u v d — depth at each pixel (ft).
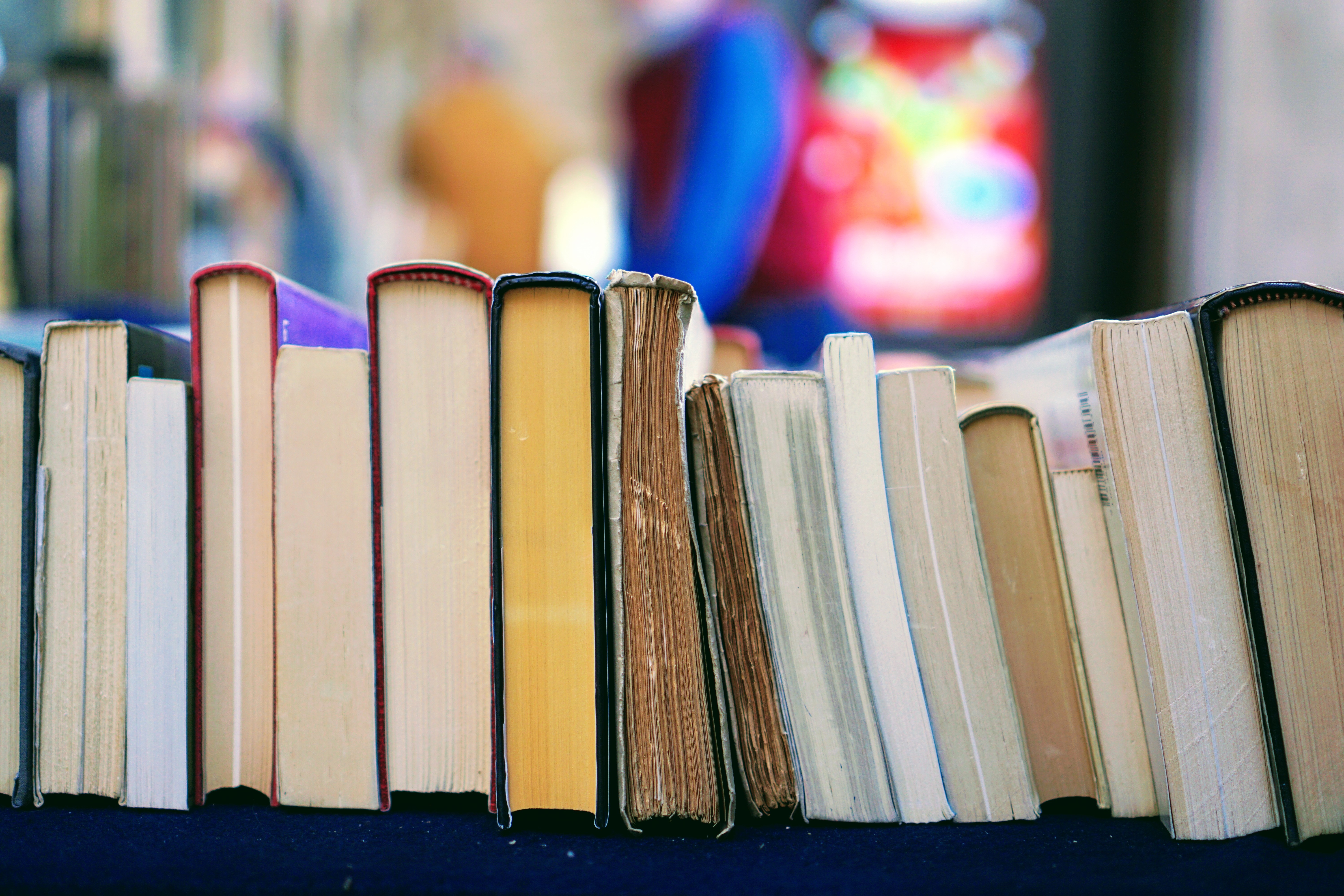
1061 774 2.22
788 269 8.36
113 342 2.23
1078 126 8.02
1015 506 2.28
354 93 8.24
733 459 2.17
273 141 7.39
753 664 2.14
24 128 4.35
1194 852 1.93
